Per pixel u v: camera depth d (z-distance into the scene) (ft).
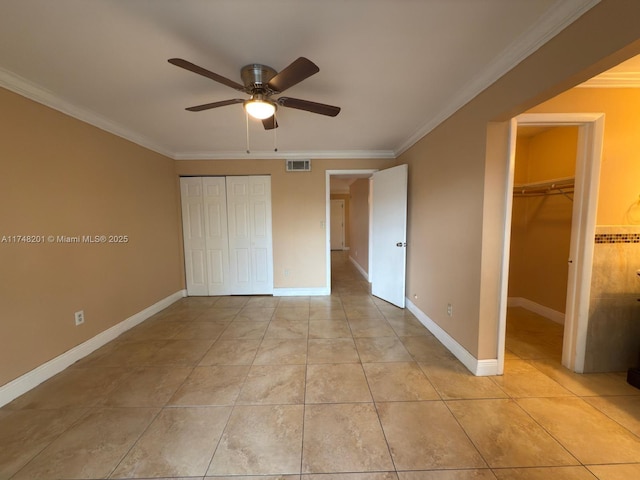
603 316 7.21
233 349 8.87
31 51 5.58
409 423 5.60
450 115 8.45
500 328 7.14
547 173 10.89
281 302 13.84
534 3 4.34
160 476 4.51
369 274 17.83
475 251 7.23
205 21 4.75
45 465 4.72
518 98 5.61
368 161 14.43
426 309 10.50
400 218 12.39
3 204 6.40
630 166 6.89
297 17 4.68
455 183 8.21
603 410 5.92
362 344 9.14
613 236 7.04
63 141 7.92
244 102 6.30
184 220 14.78
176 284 14.32
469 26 4.91
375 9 4.48
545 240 11.18
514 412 5.89
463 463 4.69
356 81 6.91
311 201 14.61
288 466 4.67
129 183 10.73
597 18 4.00
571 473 4.48
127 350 8.86
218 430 5.48
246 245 14.89
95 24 4.80
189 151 13.92
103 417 5.85
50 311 7.46
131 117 9.21
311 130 10.77
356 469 4.61
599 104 6.75
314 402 6.28
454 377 7.20
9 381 6.44
